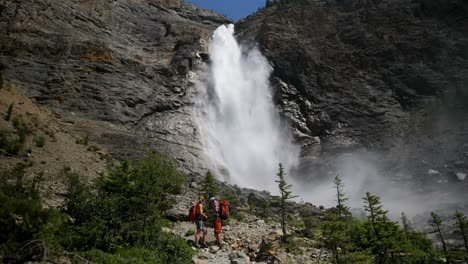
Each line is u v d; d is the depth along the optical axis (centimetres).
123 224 942
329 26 7075
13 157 1802
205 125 4806
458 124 4794
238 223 1562
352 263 988
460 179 3600
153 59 5609
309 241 1298
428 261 1320
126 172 1093
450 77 5734
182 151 3884
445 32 6450
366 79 6097
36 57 4138
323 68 6228
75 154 2252
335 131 5384
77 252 757
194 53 5841
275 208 2211
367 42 6531
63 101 3756
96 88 4141
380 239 1097
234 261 1001
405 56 6247
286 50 6438
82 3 5875
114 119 3888
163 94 4756
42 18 4741
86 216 962
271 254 1081
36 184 1503
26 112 2550
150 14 7312
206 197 1919
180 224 1434
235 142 4947
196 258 999
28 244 586
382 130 5178
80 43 4625
